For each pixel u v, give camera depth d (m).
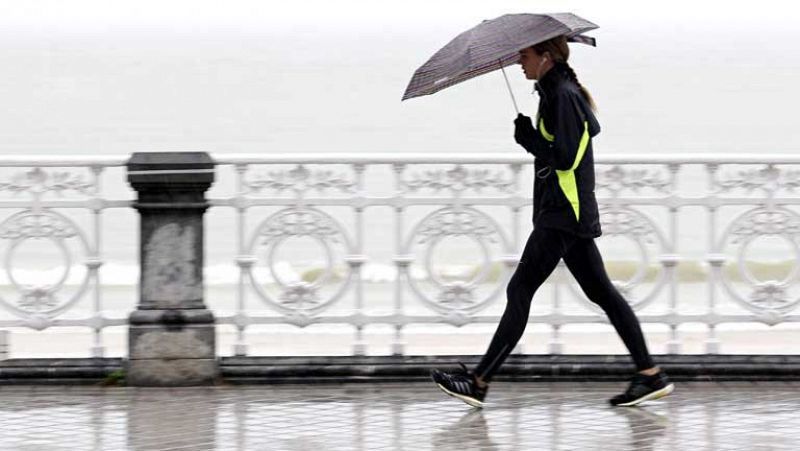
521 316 24.00
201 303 26.53
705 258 26.88
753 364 26.67
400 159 26.39
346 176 27.19
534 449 21.41
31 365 26.44
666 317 26.88
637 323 24.31
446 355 26.89
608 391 25.98
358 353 27.06
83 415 23.95
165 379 26.36
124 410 24.36
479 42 22.42
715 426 23.02
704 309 27.25
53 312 26.75
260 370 26.56
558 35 22.50
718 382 26.62
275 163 26.36
